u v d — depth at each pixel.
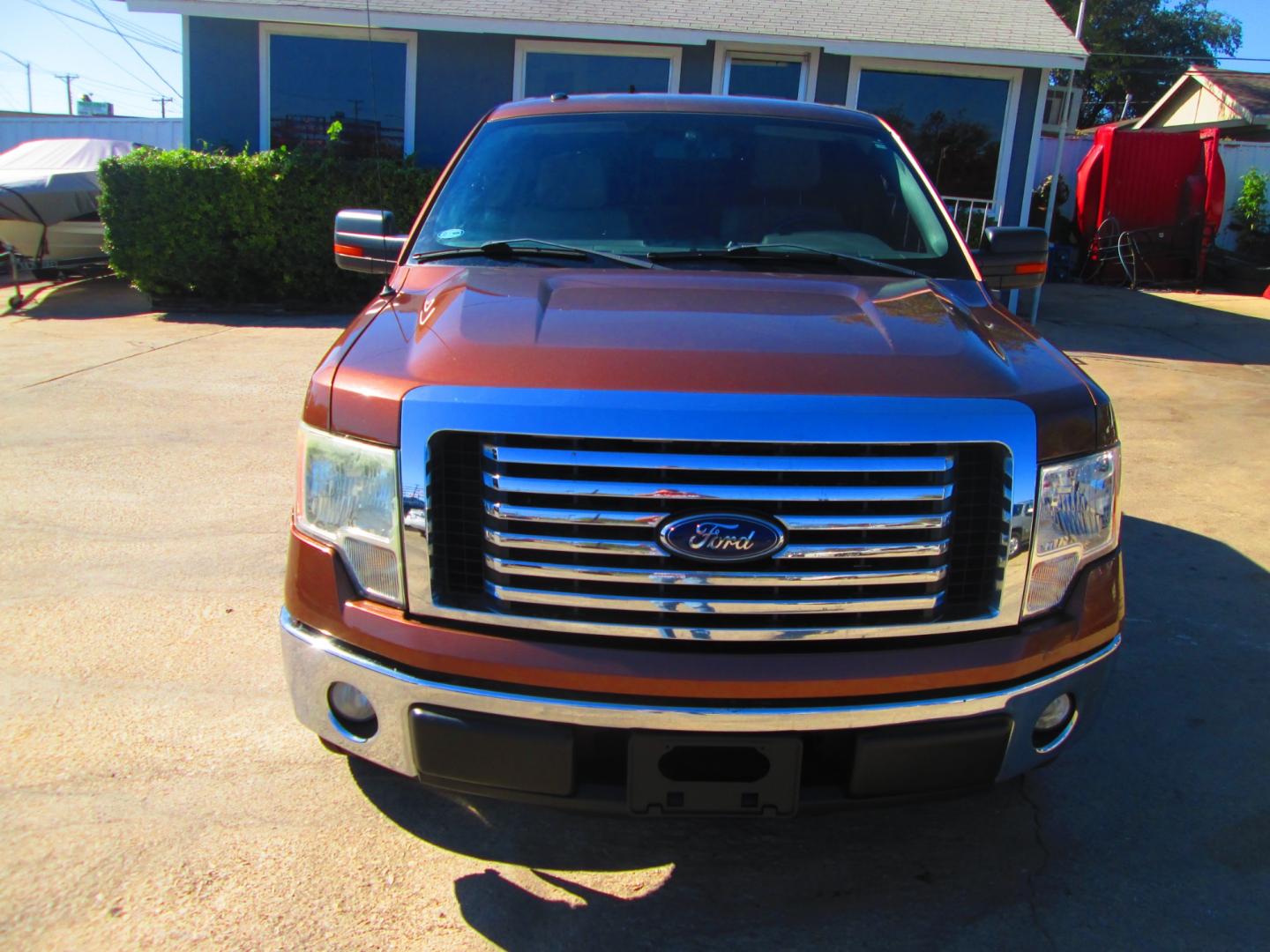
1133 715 3.42
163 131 27.05
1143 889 2.56
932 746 2.13
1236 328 12.49
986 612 2.17
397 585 2.16
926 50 11.79
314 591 2.27
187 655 3.63
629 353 2.16
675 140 3.55
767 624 2.10
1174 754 3.19
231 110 12.64
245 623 3.90
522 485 2.05
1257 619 4.16
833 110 3.83
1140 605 4.28
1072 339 11.34
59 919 2.35
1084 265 17.75
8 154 14.42
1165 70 40.69
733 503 2.05
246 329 10.77
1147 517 5.40
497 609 2.13
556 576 2.09
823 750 2.17
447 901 2.46
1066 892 2.55
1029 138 12.46
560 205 3.35
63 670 3.51
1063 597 2.25
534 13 12.05
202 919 2.36
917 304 2.67
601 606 2.09
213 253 11.66
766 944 2.35
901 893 2.54
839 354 2.21
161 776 2.92
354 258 3.65
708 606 2.07
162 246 11.63
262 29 12.36
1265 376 9.40
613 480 2.04
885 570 2.09
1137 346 11.02
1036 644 2.18
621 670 2.06
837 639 2.11
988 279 3.42
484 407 2.05
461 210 3.37
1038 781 3.04
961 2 13.45
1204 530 5.21
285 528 4.92
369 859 2.59
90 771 2.93
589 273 2.90
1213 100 22.23
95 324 10.94
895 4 13.22
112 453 6.08
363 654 2.21
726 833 2.76
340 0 12.10
